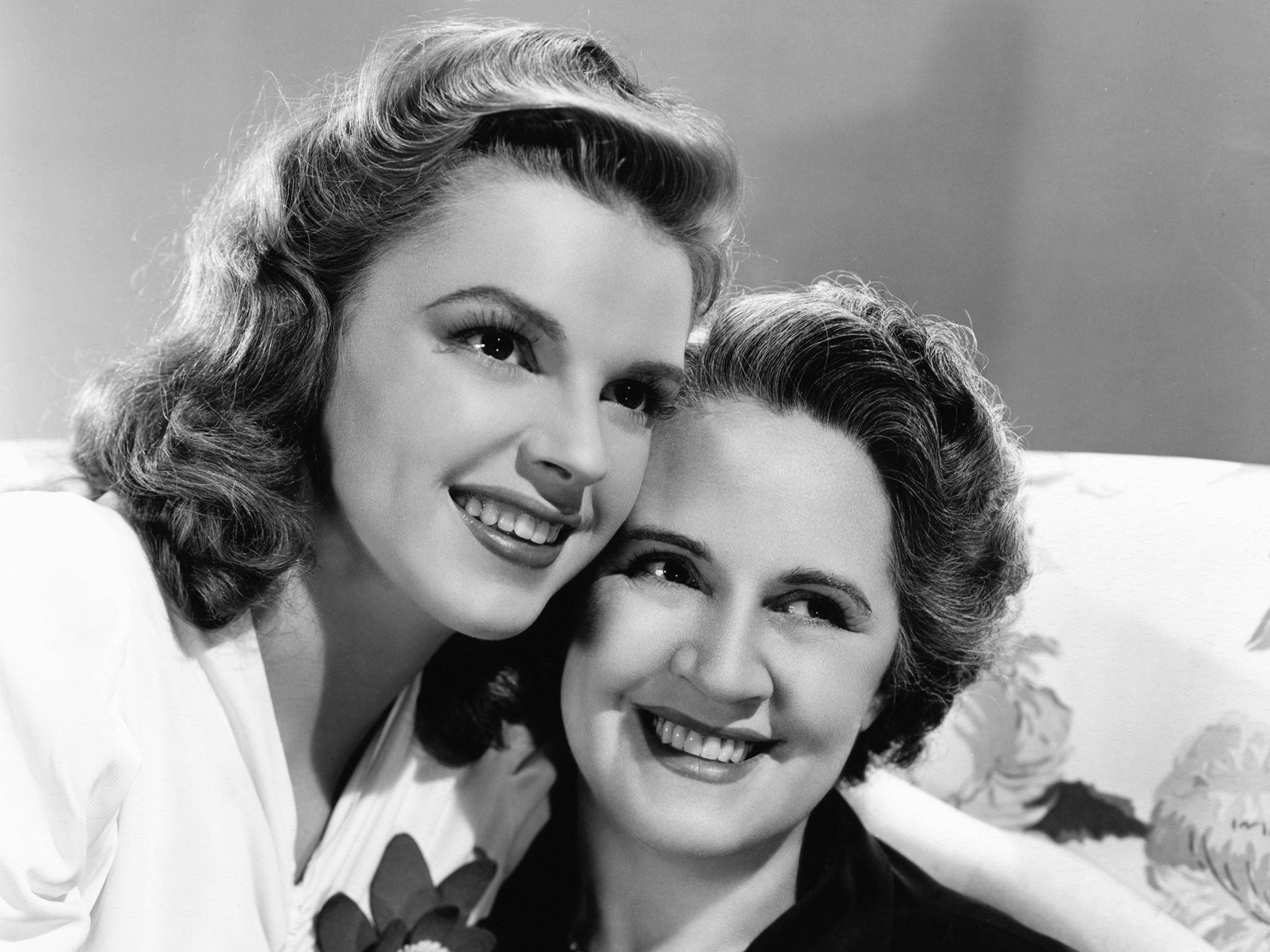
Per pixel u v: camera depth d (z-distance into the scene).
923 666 1.04
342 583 1.00
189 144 1.90
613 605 0.96
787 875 1.03
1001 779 1.28
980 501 1.03
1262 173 1.52
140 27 1.89
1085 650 1.27
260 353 0.98
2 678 0.82
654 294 0.88
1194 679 1.22
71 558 0.89
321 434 0.98
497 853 1.13
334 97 1.02
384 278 0.91
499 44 0.93
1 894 0.80
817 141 1.77
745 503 0.93
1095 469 1.34
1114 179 1.61
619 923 1.03
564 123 0.86
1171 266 1.58
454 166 0.89
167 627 0.94
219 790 0.95
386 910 1.05
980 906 1.10
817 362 0.95
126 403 1.04
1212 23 1.53
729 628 0.93
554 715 1.12
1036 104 1.66
